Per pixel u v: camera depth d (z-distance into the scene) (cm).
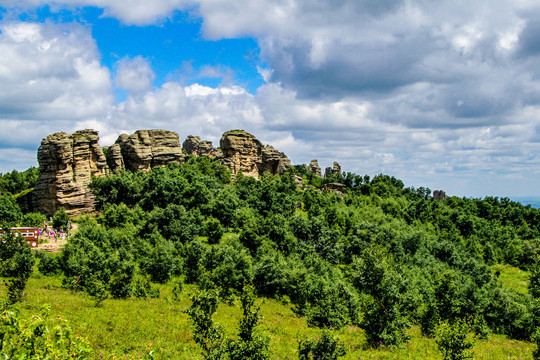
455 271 7425
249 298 1507
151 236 6481
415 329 3528
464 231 13750
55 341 822
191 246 5475
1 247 2702
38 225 8862
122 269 3938
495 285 6706
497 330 4503
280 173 19450
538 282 6575
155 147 13488
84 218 9238
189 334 2409
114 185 10206
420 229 11325
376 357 2328
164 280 4897
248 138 17025
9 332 763
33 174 15538
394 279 2906
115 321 2512
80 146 10531
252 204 10681
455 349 2016
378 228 8819
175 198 9525
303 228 8138
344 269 7150
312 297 4094
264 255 5944
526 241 11619
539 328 4247
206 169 14038
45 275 4447
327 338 1755
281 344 2469
